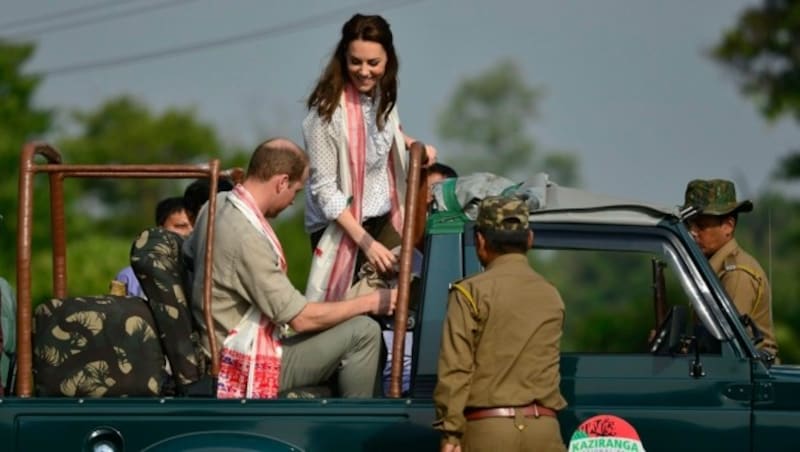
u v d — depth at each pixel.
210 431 13.50
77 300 13.95
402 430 13.50
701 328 13.90
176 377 13.98
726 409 13.53
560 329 13.23
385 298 14.45
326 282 15.25
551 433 13.04
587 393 13.62
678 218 14.00
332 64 15.20
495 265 13.30
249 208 14.23
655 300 15.84
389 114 15.44
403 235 14.02
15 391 13.83
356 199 15.34
